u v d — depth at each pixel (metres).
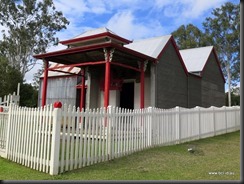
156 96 13.69
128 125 7.49
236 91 40.22
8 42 32.56
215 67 21.42
